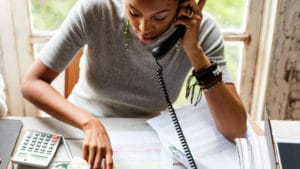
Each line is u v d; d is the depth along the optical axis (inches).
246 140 37.7
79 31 44.1
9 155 35.9
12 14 57.7
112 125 42.2
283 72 61.2
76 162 35.4
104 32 44.1
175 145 38.7
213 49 44.5
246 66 64.6
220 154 38.2
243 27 62.1
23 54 61.2
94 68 46.9
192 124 41.9
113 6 43.4
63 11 59.7
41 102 42.4
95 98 49.1
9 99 64.4
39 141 37.9
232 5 60.3
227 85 43.0
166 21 38.4
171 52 44.3
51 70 44.0
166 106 49.5
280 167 30.8
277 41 58.6
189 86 44.0
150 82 47.1
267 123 32.5
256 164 33.3
